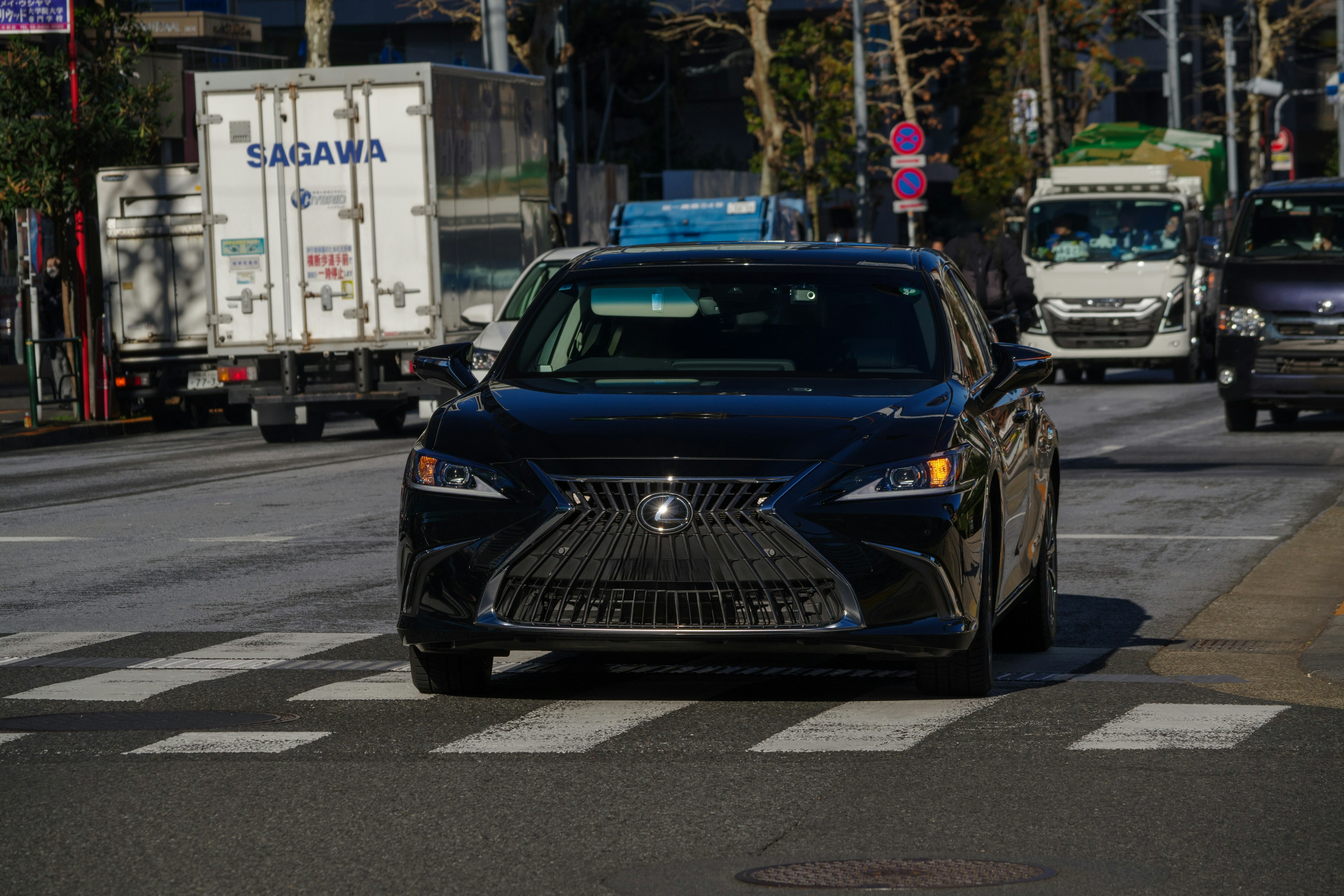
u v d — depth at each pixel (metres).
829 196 141.50
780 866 13.50
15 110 63.88
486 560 18.16
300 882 13.21
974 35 158.38
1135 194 76.56
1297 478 41.53
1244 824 14.56
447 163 54.50
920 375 20.17
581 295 21.53
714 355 20.55
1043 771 16.38
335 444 56.25
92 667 22.12
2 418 67.00
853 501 17.95
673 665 21.78
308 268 54.28
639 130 187.62
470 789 15.91
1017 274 47.25
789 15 178.62
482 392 20.08
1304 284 51.38
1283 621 25.03
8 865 13.73
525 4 149.75
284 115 54.03
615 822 14.76
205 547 33.38
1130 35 147.12
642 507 17.84
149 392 65.94
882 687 20.41
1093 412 62.62
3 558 32.59
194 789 15.99
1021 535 21.42
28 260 63.56
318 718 18.95
